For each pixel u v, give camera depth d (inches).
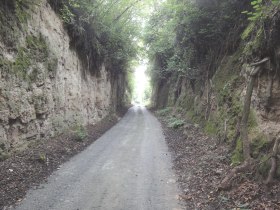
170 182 334.6
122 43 967.0
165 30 933.8
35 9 435.2
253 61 345.7
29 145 404.2
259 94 322.0
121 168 387.5
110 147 523.5
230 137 382.0
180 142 568.4
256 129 315.3
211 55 631.2
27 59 402.0
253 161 287.3
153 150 510.3
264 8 300.7
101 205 265.0
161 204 271.1
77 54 646.5
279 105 298.2
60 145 467.5
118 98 1480.1
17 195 271.9
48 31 478.9
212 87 561.0
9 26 358.6
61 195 282.8
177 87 1181.1
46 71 462.9
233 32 517.3
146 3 904.9
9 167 322.0
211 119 526.6
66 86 567.8
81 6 595.8
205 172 337.4
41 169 349.4
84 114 705.0
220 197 263.4
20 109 377.4
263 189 251.4
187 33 636.7
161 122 992.9
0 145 333.1
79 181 326.3
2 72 338.0
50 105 481.4
